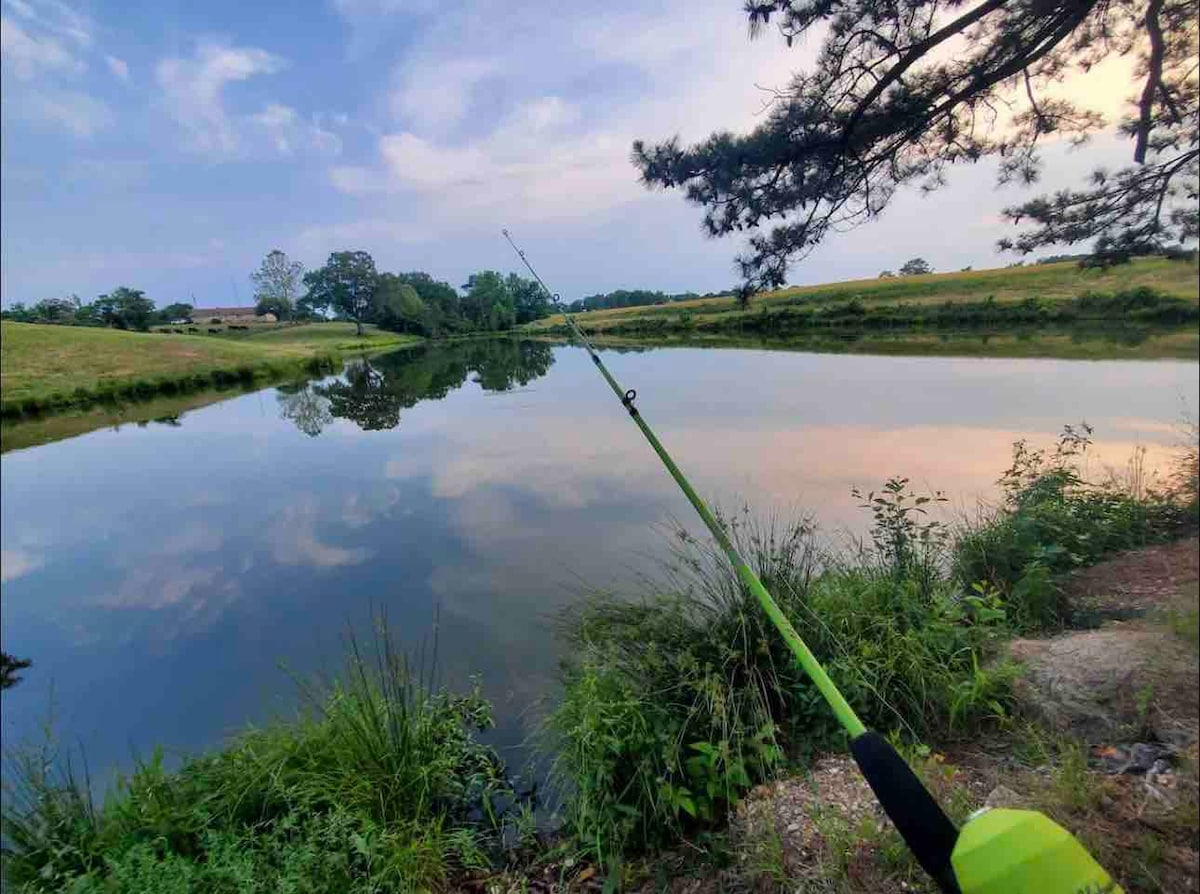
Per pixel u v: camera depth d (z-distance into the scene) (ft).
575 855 7.89
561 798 9.02
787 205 11.66
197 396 98.68
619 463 30.22
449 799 9.39
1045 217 8.39
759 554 10.59
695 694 8.95
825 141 10.72
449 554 21.13
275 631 16.94
